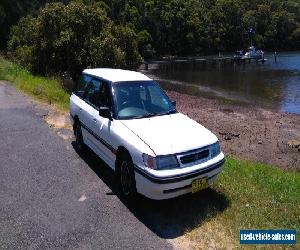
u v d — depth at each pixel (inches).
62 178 271.0
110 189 254.2
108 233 201.2
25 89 622.5
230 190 255.4
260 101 1258.6
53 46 978.1
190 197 243.6
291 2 5492.1
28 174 277.1
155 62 3198.8
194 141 226.8
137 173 218.4
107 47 985.5
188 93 1441.9
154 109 271.1
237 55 3294.8
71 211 223.6
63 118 448.5
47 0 3196.4
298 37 4877.0
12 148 334.3
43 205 230.4
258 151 645.9
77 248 188.1
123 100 266.2
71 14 1005.2
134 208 228.8
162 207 230.5
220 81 1929.1
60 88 709.3
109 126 255.8
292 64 2999.5
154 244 192.1
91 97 300.8
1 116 446.3
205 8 4544.8
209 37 4195.4
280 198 248.4
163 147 215.9
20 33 2050.9
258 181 287.7
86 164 299.3
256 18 4712.1
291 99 1320.1
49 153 323.0
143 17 3772.1
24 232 201.5
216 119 904.3
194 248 189.6
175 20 3951.8
